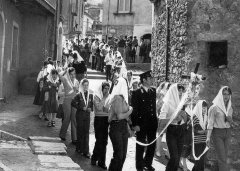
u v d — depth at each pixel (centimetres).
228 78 995
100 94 824
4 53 1457
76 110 955
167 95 758
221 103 793
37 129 1072
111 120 730
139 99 799
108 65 2153
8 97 1575
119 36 3259
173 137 746
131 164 871
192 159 1020
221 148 791
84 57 2652
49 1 1705
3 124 1086
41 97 1199
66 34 2545
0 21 1402
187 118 818
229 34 990
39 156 785
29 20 1838
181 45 1090
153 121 806
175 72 1134
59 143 906
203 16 1027
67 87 991
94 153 815
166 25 1212
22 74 1823
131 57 2792
